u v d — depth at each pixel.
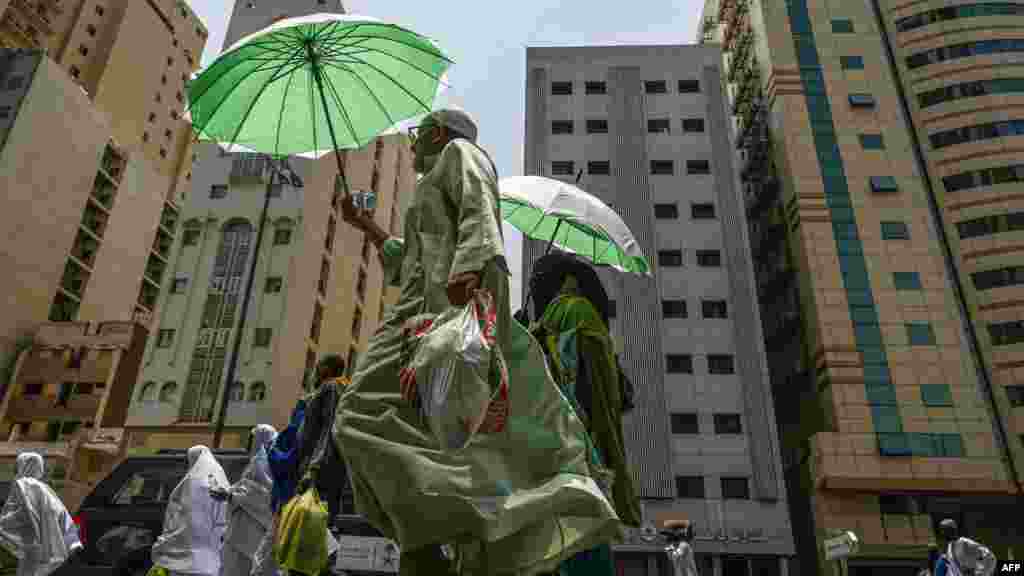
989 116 47.66
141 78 75.81
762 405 42.84
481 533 1.51
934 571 8.54
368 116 3.06
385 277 2.51
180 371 43.91
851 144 48.28
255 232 47.59
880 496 39.38
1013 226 44.84
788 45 51.59
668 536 8.85
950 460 39.44
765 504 40.25
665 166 50.91
